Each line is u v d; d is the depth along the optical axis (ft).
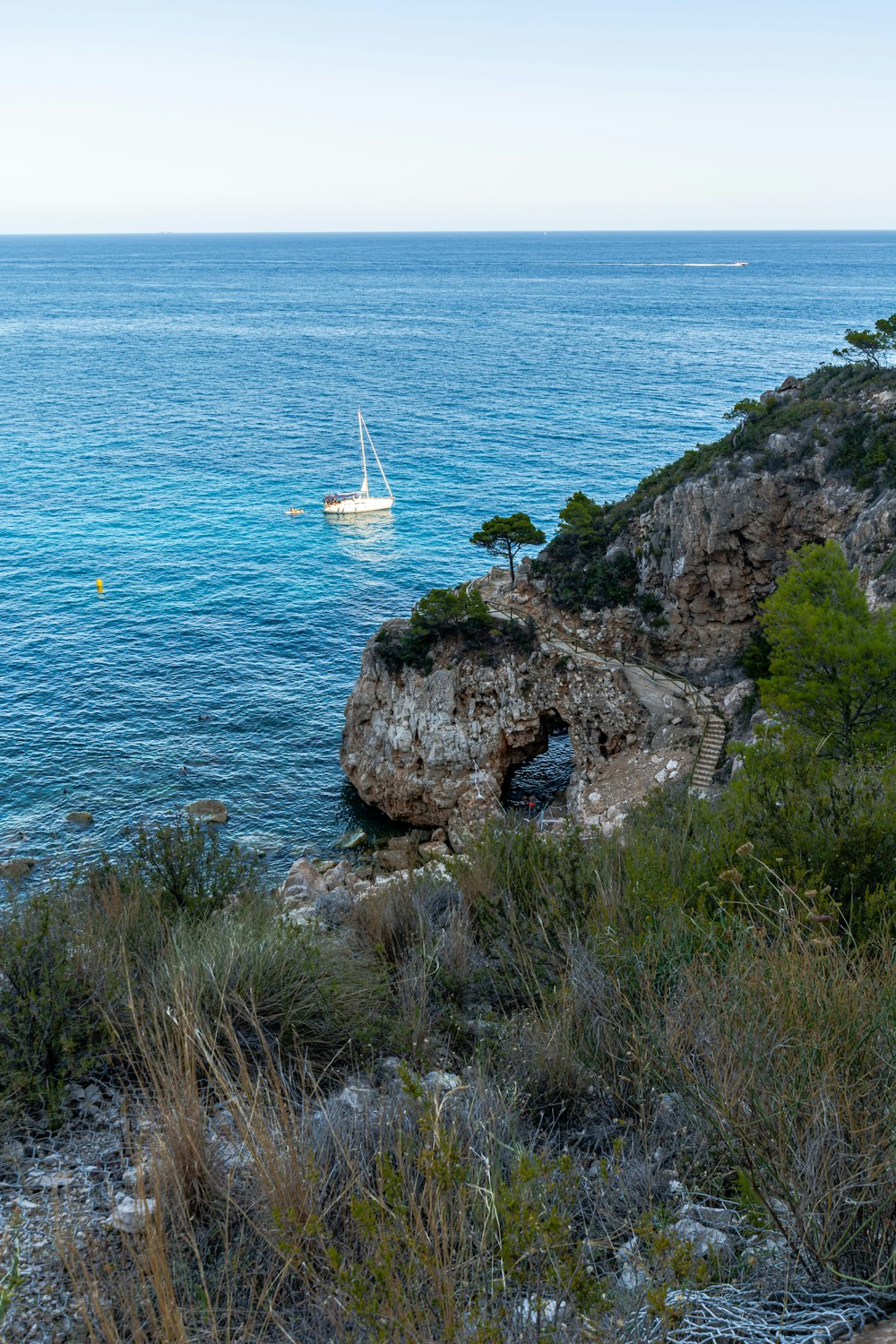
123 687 176.45
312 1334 11.48
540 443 380.99
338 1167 14.66
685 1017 17.58
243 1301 12.42
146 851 36.50
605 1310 10.81
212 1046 17.87
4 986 20.89
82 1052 18.79
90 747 152.97
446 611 140.05
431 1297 10.61
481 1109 16.49
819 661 71.41
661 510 142.92
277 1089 17.28
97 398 495.82
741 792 32.60
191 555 254.68
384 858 122.72
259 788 144.36
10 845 121.39
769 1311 11.09
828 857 24.82
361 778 141.69
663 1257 11.37
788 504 131.95
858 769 35.81
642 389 495.41
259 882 38.55
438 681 137.69
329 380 555.69
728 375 533.55
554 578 154.10
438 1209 11.71
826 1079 13.71
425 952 25.23
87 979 21.50
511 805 140.26
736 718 123.54
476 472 337.72
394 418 437.58
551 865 32.32
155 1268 11.39
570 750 158.81
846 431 133.39
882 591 106.01
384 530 277.85
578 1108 17.84
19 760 147.74
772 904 23.73
